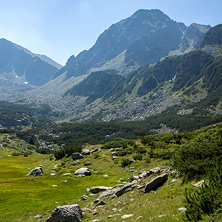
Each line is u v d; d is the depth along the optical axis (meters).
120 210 17.53
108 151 77.38
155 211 13.41
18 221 24.17
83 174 55.25
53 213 19.12
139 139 84.69
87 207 24.28
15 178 59.00
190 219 10.00
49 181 52.31
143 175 26.09
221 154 16.52
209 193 10.68
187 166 17.50
